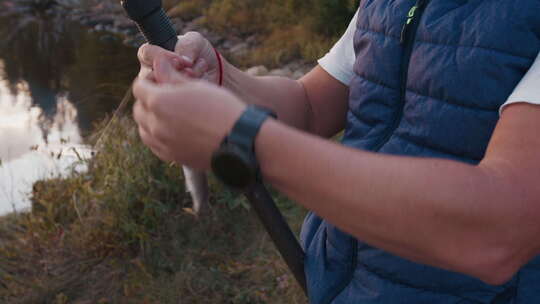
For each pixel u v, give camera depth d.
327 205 0.61
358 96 1.00
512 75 0.76
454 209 0.57
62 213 3.52
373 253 0.91
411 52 0.89
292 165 0.60
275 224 0.92
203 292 2.91
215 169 0.61
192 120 0.61
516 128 0.63
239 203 3.32
